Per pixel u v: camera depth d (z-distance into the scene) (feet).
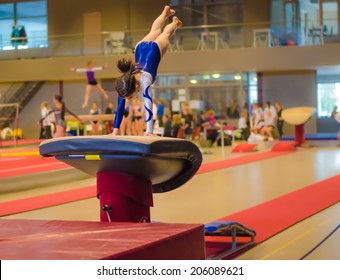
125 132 62.54
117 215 16.06
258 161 49.90
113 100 85.81
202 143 60.39
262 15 87.04
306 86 83.05
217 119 82.43
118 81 16.51
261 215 24.00
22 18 100.42
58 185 37.19
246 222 22.54
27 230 14.08
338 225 21.77
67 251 11.65
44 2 98.58
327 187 31.91
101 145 15.21
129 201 16.17
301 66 78.28
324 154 56.03
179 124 67.00
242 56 79.61
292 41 78.89
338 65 77.30
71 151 15.74
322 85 92.22
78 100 87.56
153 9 83.66
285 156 54.65
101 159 15.62
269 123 75.25
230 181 36.17
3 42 87.71
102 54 83.82
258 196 29.43
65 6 94.22
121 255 11.35
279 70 82.12
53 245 12.22
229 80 82.07
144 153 14.79
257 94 84.28
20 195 32.50
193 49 81.30
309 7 88.38
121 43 82.89
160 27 17.89
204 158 53.83
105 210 16.07
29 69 86.07
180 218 23.91
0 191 33.12
